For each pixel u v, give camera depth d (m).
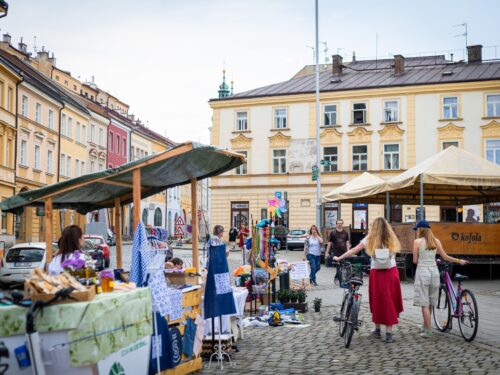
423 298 10.96
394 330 11.80
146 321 6.64
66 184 9.12
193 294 8.66
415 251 11.02
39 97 51.31
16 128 45.59
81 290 5.54
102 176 8.81
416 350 9.86
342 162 52.19
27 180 48.41
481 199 32.69
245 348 10.23
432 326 12.20
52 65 69.50
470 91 49.50
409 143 50.62
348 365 8.85
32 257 23.22
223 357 9.39
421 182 22.61
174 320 8.06
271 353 9.80
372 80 53.28
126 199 12.71
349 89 52.09
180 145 8.63
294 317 13.27
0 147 43.38
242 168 54.69
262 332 11.83
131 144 78.62
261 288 14.27
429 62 58.75
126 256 39.31
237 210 54.47
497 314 13.74
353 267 11.55
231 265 30.62
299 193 52.94
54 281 5.59
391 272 10.66
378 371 8.45
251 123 54.62
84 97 70.50
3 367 5.15
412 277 23.38
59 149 55.66
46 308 5.30
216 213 54.69
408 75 53.12
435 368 8.56
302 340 10.91
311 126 53.12
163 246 27.70
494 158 49.00
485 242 23.12
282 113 54.16
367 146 51.66
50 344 5.30
